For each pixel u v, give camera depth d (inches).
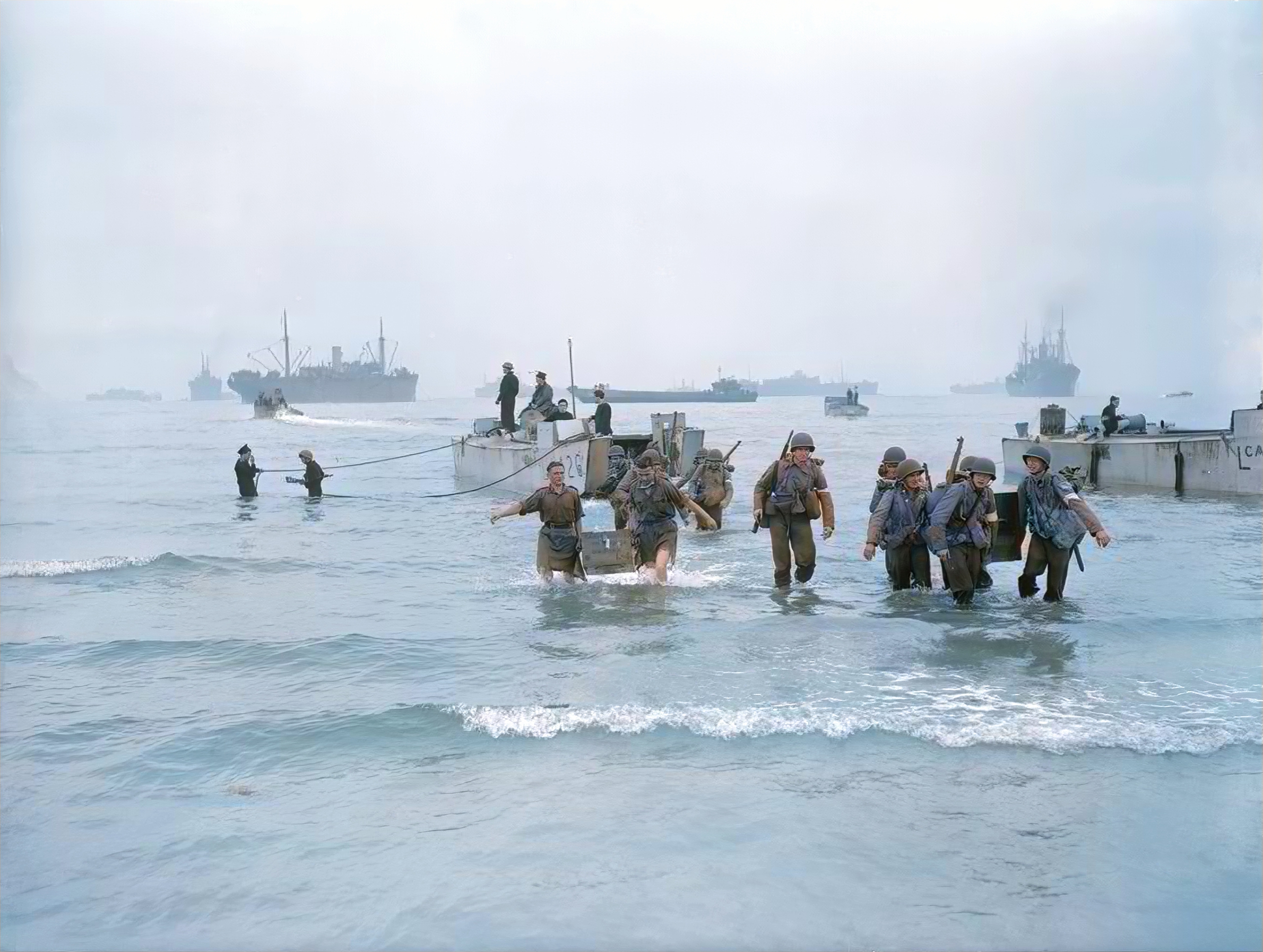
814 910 152.7
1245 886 159.0
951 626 344.8
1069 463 946.1
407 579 465.1
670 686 272.7
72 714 257.6
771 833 179.5
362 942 145.6
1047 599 387.2
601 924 149.3
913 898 156.2
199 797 201.9
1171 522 647.8
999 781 202.7
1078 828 180.5
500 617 372.8
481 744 228.5
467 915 152.6
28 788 206.7
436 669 297.3
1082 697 258.8
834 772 208.2
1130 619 354.3
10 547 592.4
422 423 3321.9
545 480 808.3
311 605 403.2
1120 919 149.4
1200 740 222.7
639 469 442.3
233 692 277.1
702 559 506.9
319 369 7775.6
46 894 159.8
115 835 183.5
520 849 174.7
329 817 190.1
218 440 2196.1
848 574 458.6
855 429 2377.0
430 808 193.6
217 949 143.7
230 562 517.7
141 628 361.1
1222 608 373.7
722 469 629.0
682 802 193.8
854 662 297.1
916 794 196.5
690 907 153.9
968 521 375.6
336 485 1044.5
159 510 804.6
